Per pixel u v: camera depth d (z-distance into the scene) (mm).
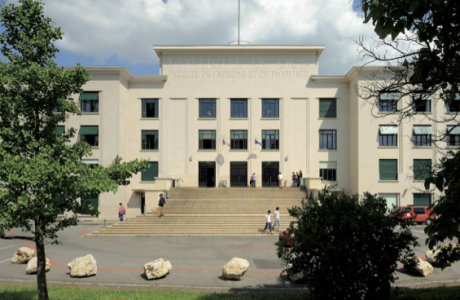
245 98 41562
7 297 11703
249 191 36844
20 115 10656
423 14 6363
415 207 33438
